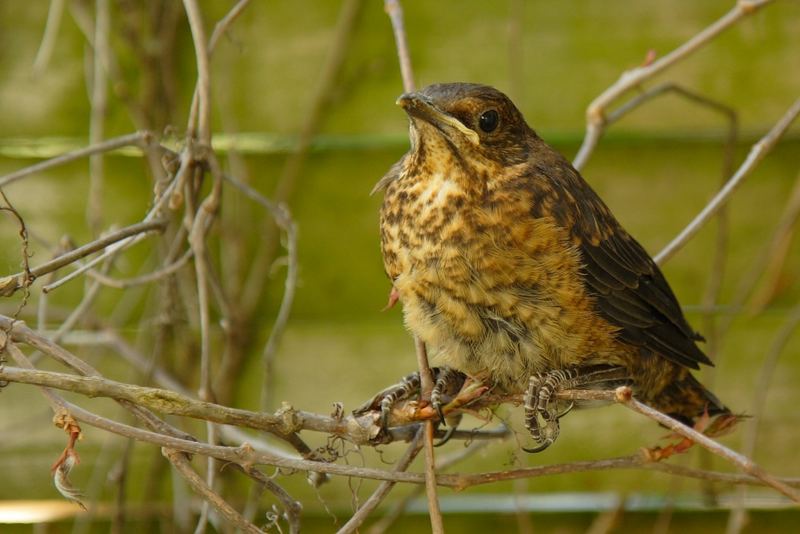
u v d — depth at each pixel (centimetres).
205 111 559
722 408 635
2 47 759
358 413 519
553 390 539
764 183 753
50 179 757
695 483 750
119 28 749
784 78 747
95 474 745
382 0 759
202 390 552
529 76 755
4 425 745
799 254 752
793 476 742
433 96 558
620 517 752
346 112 759
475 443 706
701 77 752
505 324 541
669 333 602
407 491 746
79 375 455
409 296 555
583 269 559
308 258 764
